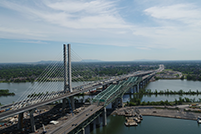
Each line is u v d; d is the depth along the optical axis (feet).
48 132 344.69
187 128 449.48
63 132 336.49
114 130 448.24
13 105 394.93
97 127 469.16
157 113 552.00
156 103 633.61
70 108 515.50
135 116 532.32
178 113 546.67
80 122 382.83
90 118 437.58
